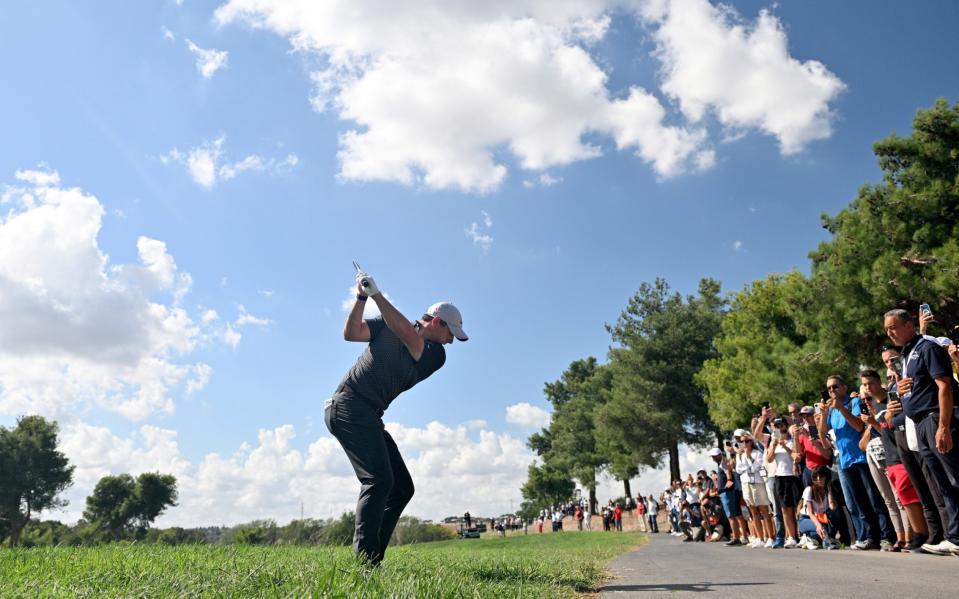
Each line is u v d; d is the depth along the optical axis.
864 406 7.94
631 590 4.18
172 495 72.12
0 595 2.71
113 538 6.88
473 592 3.10
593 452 63.00
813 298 20.30
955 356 5.92
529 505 93.62
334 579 2.81
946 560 5.59
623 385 44.41
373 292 3.95
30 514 66.62
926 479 6.27
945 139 18.23
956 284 16.20
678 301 45.97
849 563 5.79
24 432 68.19
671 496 25.42
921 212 18.30
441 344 4.45
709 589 4.07
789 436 9.86
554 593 3.77
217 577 3.38
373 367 4.06
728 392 33.19
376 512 4.01
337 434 4.07
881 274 17.67
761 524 10.91
